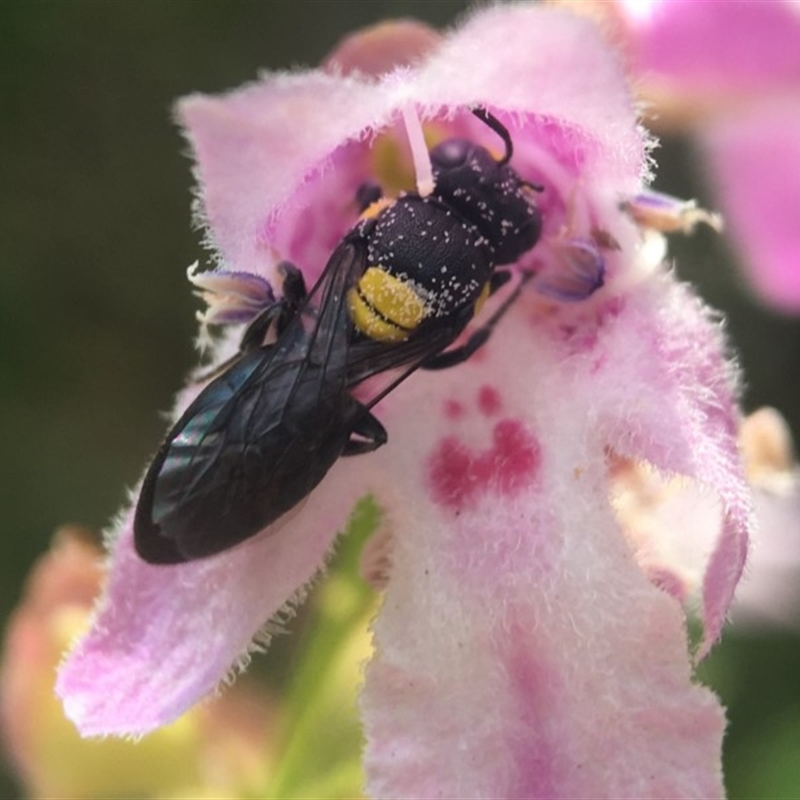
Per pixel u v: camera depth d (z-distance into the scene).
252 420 0.05
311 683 0.06
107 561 0.05
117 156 0.11
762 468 0.06
